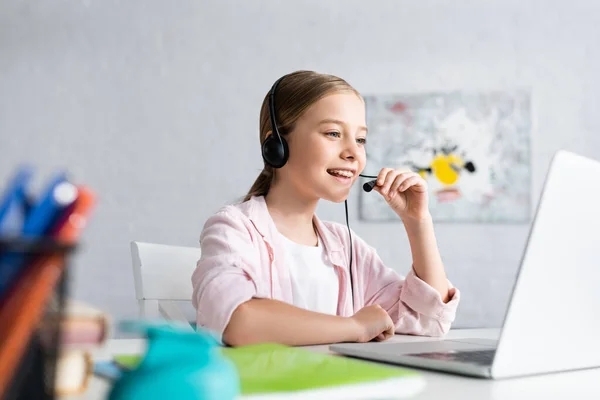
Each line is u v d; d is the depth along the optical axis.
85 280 3.13
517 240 3.01
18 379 0.30
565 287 0.59
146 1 3.23
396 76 3.12
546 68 3.06
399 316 1.16
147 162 3.18
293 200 1.33
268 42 3.18
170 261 1.29
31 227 0.30
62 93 3.22
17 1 3.24
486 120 3.04
